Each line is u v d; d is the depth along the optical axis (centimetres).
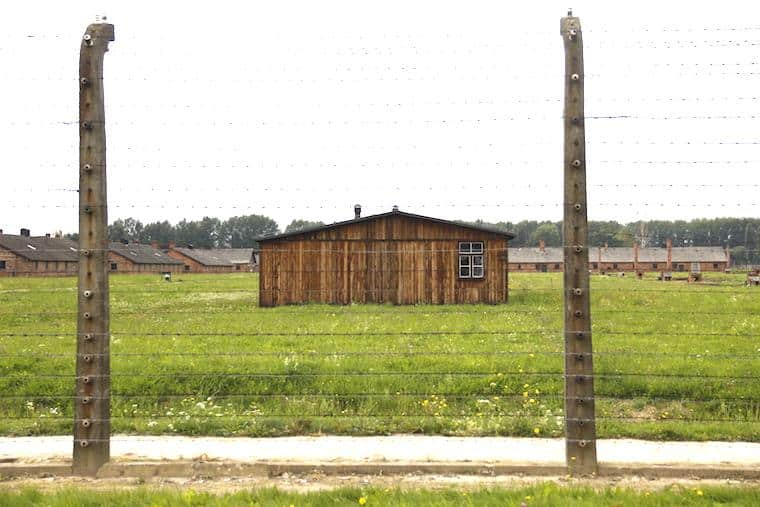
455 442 887
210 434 940
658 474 753
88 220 754
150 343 1664
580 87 744
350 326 1939
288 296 3188
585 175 744
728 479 748
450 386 1186
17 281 5188
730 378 1191
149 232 14450
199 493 684
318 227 3212
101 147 754
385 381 1207
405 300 3219
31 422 1007
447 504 629
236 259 13962
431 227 3238
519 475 760
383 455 823
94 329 758
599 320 2070
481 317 2269
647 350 1490
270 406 1108
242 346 1617
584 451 752
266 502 647
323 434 936
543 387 1185
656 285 4069
